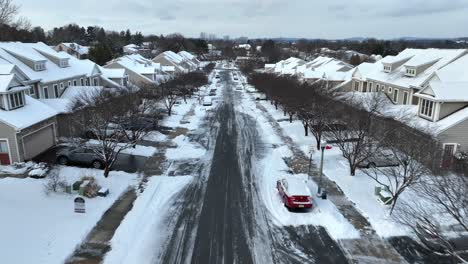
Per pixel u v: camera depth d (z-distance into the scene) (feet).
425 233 51.85
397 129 76.64
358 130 78.07
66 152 79.92
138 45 565.94
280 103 151.33
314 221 57.62
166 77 205.67
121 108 90.58
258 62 397.60
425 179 59.21
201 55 555.69
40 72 121.29
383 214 58.95
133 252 47.39
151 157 89.81
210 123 134.41
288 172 81.00
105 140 73.15
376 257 47.60
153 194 66.44
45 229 50.52
